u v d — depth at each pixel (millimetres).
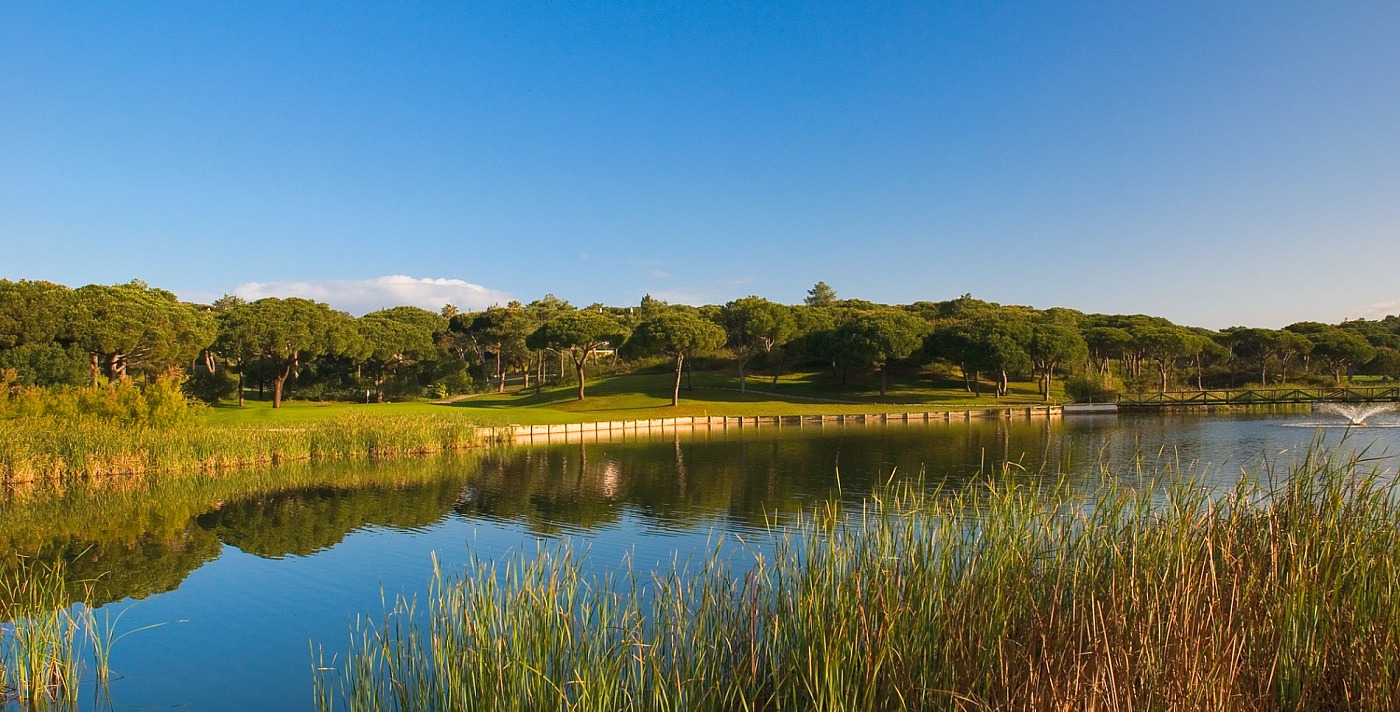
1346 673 6227
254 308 56406
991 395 71750
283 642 11367
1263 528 7367
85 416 31688
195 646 11266
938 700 6277
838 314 85625
